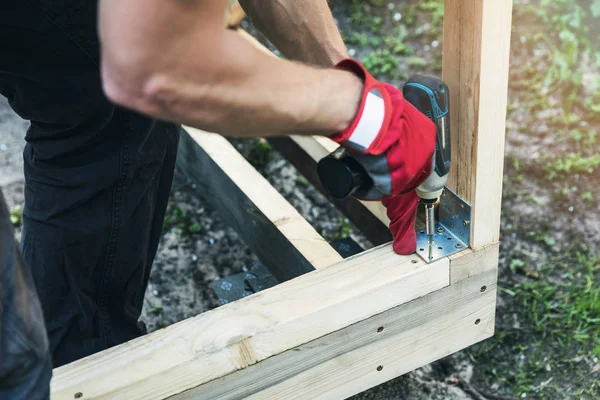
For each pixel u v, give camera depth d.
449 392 1.88
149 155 1.55
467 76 1.38
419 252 1.55
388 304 1.51
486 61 1.34
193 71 0.92
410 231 1.52
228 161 2.08
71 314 1.63
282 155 2.45
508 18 1.32
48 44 1.34
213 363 1.37
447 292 1.58
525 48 2.98
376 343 1.56
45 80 1.38
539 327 2.01
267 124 1.05
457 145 1.48
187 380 1.36
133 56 0.88
